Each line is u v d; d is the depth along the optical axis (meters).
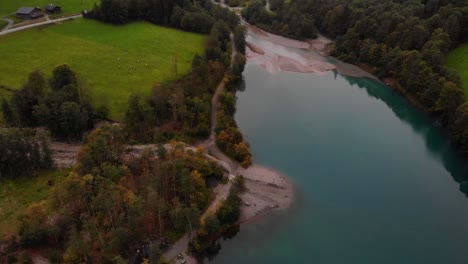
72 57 186.25
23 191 112.44
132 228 94.44
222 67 191.50
